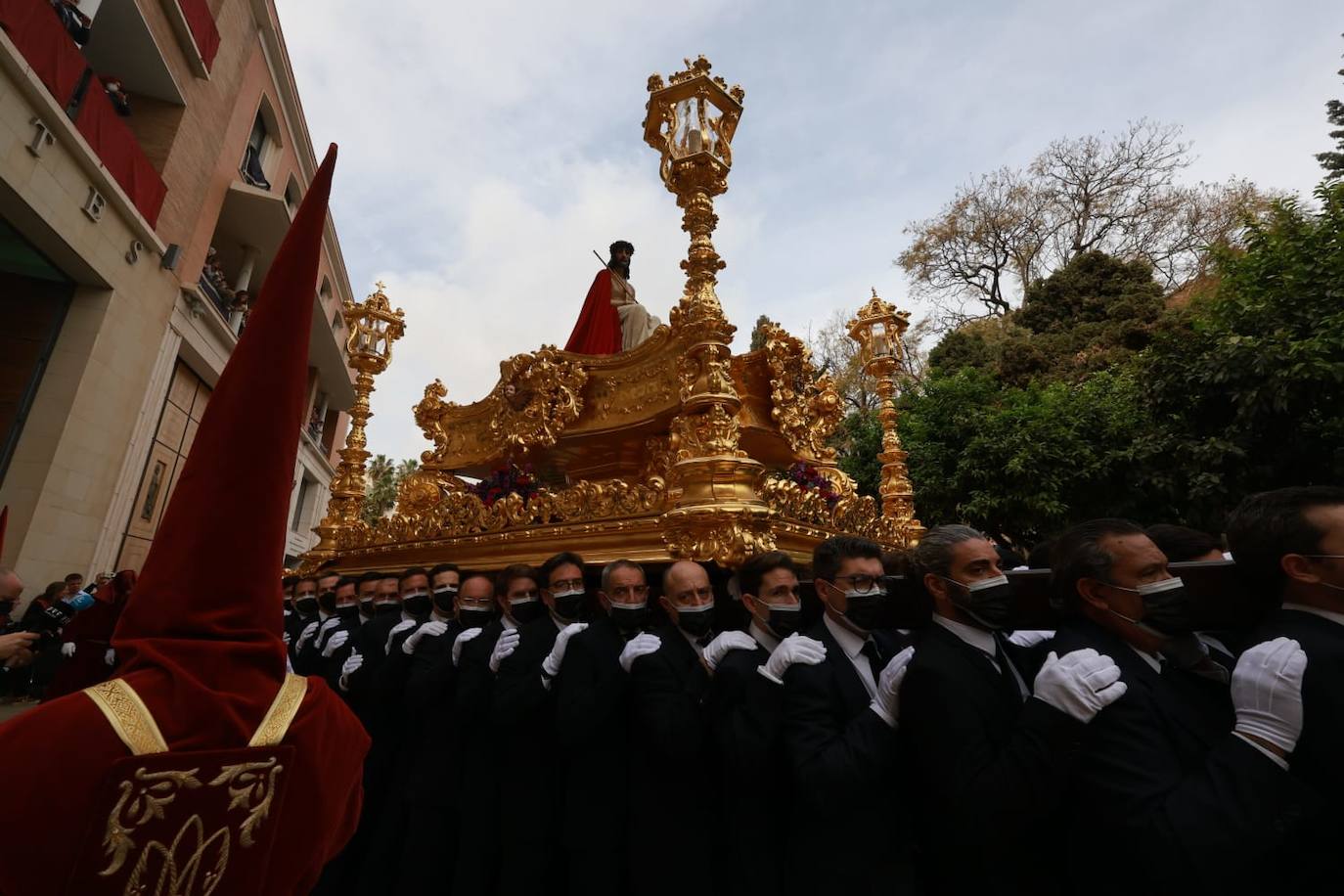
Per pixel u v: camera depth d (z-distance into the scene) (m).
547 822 3.35
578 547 4.21
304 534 30.34
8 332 12.11
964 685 2.21
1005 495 9.66
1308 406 7.49
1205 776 1.72
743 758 2.51
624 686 3.19
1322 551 1.86
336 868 4.17
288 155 23.47
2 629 9.15
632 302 6.92
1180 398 8.80
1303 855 1.66
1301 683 1.68
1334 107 14.50
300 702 1.51
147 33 13.88
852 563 2.73
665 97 4.64
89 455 12.80
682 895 2.80
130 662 1.37
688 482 3.75
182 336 15.95
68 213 11.35
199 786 1.24
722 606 3.72
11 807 1.08
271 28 20.05
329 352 27.19
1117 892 1.89
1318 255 7.91
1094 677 1.92
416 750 4.18
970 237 24.62
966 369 11.77
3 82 9.60
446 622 4.39
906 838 2.47
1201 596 2.24
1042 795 1.88
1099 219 22.94
